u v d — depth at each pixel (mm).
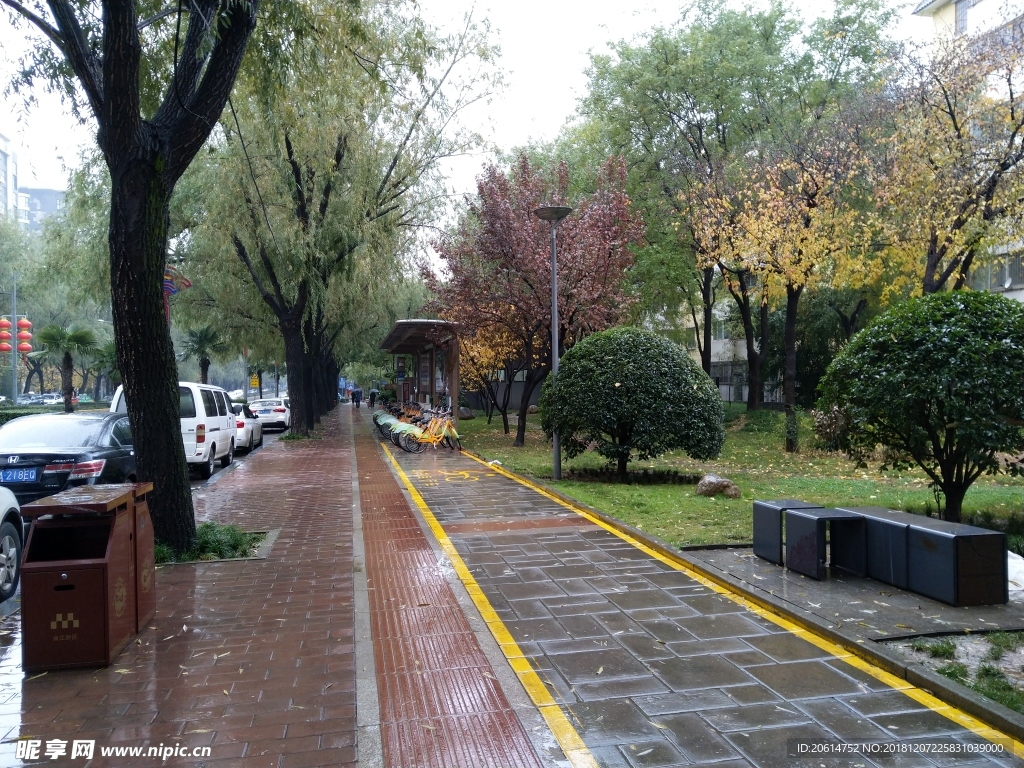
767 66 21188
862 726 3633
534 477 13070
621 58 22719
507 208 17625
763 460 16312
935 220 13750
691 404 12328
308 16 9648
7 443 9039
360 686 4246
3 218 42000
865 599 5547
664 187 21688
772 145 18828
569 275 17281
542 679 4281
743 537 7727
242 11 7402
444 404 22859
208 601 5977
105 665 4574
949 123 13984
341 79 11633
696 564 6590
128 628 4988
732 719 3732
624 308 19438
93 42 7777
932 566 5500
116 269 7297
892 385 7578
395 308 31016
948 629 4852
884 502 10266
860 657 4516
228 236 19031
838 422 8516
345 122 18125
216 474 15234
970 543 5352
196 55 7332
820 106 20703
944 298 7934
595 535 8133
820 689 4070
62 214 21844
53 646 4531
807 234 15914
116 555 4793
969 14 22125
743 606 5570
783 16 22422
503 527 8672
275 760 3424
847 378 8328
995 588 5383
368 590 6195
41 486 8367
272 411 31797
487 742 3561
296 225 19234
